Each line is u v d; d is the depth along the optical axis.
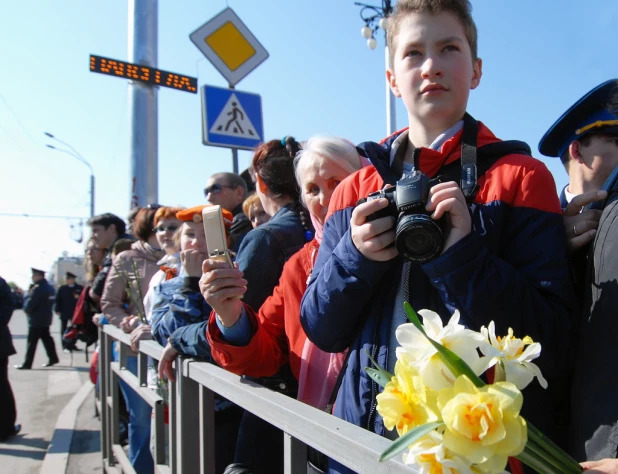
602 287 1.01
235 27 4.92
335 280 1.23
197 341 1.78
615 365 0.94
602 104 1.44
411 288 1.22
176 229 3.30
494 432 0.62
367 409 1.21
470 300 1.06
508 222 1.19
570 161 1.59
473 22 1.38
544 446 0.73
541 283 1.13
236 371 1.64
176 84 6.68
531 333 1.07
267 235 1.99
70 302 12.79
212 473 1.71
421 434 0.65
